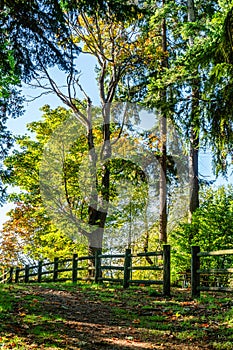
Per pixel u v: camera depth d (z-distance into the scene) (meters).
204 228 14.59
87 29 20.50
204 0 21.19
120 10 11.21
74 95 20.91
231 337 6.59
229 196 15.01
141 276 22.97
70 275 23.33
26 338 6.17
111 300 10.06
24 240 27.17
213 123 9.52
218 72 8.27
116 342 6.52
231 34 7.70
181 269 15.06
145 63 21.16
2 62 10.27
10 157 20.09
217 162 10.22
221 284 13.29
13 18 9.52
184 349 6.23
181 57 15.30
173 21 22.77
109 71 22.77
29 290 11.02
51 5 9.64
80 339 6.48
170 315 8.37
